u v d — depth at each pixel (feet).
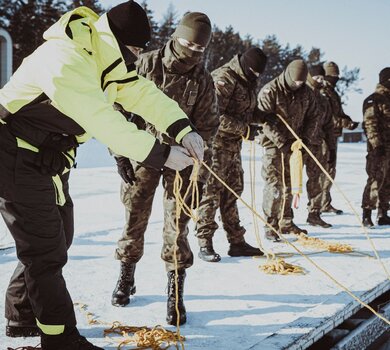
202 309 10.44
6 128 7.13
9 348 8.14
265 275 12.84
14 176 7.13
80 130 7.40
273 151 16.31
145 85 8.11
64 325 7.57
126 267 10.61
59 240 7.53
